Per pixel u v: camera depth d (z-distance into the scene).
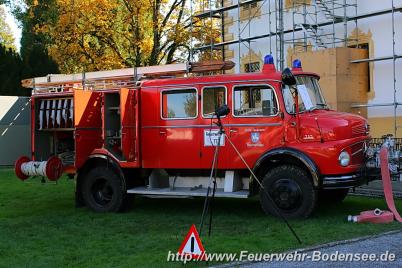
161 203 12.52
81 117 11.72
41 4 33.06
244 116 10.30
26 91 28.19
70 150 12.61
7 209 11.99
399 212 10.31
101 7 27.33
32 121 12.62
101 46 29.08
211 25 25.48
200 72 12.02
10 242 8.55
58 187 15.88
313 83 10.82
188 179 11.13
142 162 11.23
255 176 9.48
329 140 9.65
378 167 10.14
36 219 10.62
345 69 17.52
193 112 10.80
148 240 8.50
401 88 17.09
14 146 25.81
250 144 10.23
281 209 9.84
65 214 11.22
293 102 10.04
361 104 17.86
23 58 29.05
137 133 11.22
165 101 11.06
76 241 8.58
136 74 12.31
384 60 17.52
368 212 9.69
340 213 10.41
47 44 33.22
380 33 17.72
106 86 12.39
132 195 11.49
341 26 19.02
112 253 7.71
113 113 11.70
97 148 11.98
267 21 22.23
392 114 17.34
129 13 27.73
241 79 10.41
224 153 10.42
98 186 11.64
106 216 10.93
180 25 27.98
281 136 10.00
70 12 27.48
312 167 9.55
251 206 11.73
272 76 10.20
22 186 16.22
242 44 23.41
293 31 20.02
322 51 17.72
